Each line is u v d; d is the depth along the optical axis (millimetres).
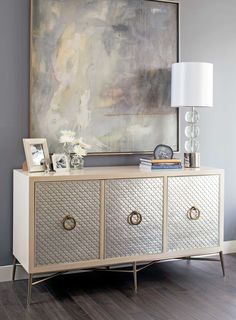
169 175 3510
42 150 3422
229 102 4312
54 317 2900
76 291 3354
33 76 3531
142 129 3936
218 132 4281
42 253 3176
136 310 3012
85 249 3299
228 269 3879
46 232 3180
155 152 3822
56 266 3221
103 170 3516
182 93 3695
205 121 4219
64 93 3639
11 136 3523
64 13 3592
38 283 3482
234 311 3004
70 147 3596
